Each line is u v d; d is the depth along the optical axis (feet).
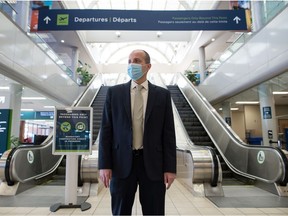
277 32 17.48
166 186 4.76
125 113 4.91
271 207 10.98
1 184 13.47
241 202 11.82
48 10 16.87
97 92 35.63
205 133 24.14
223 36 37.06
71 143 11.07
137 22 16.78
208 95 34.50
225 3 29.04
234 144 18.63
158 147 4.85
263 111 24.08
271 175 14.01
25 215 9.73
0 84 21.58
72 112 11.32
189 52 45.14
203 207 11.03
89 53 45.65
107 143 4.94
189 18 16.97
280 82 21.20
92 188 13.56
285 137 36.04
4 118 21.57
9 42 17.39
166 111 5.13
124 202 4.65
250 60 21.72
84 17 16.78
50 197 12.55
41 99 31.68
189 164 14.67
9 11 18.21
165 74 64.18
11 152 13.76
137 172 4.74
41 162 16.87
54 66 27.68
